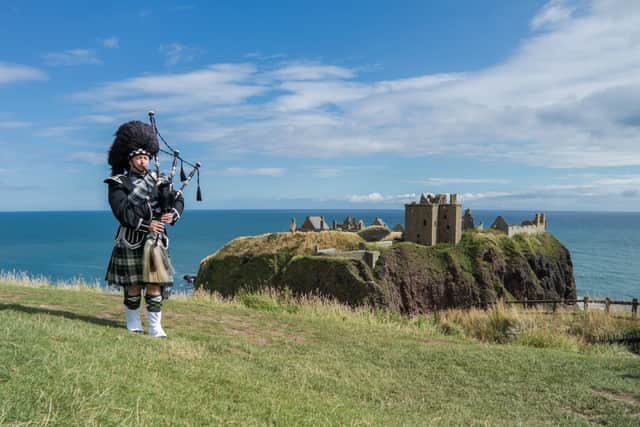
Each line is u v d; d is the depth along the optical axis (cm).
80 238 18238
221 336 762
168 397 392
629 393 682
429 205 7725
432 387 682
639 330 1334
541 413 608
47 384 342
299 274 6475
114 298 1028
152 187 620
